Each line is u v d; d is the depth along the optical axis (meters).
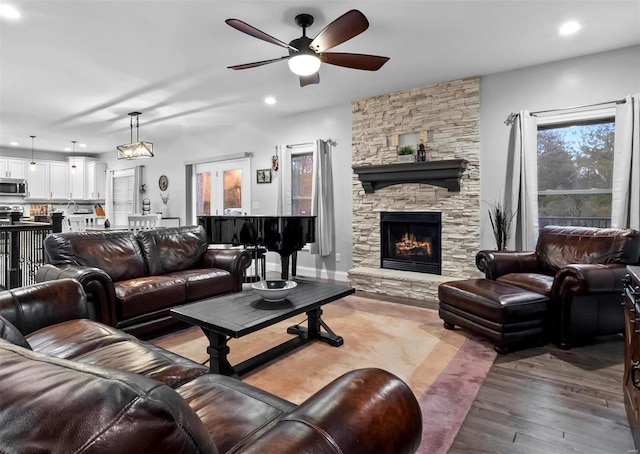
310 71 2.96
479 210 4.38
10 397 0.49
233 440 1.00
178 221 7.82
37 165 9.24
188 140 7.61
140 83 4.43
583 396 2.15
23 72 4.05
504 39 3.38
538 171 4.17
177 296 3.24
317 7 2.81
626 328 1.94
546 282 3.07
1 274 4.59
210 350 2.30
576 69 3.81
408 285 4.47
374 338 3.09
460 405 2.06
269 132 6.32
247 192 6.71
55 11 2.82
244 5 2.78
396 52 3.63
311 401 0.89
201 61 3.81
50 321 2.01
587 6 2.82
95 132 7.18
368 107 5.15
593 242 3.19
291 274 5.85
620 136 3.56
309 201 5.99
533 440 1.75
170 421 0.52
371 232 5.21
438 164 4.38
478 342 2.99
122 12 2.85
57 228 4.14
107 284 2.72
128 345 1.73
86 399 0.49
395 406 0.93
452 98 4.49
